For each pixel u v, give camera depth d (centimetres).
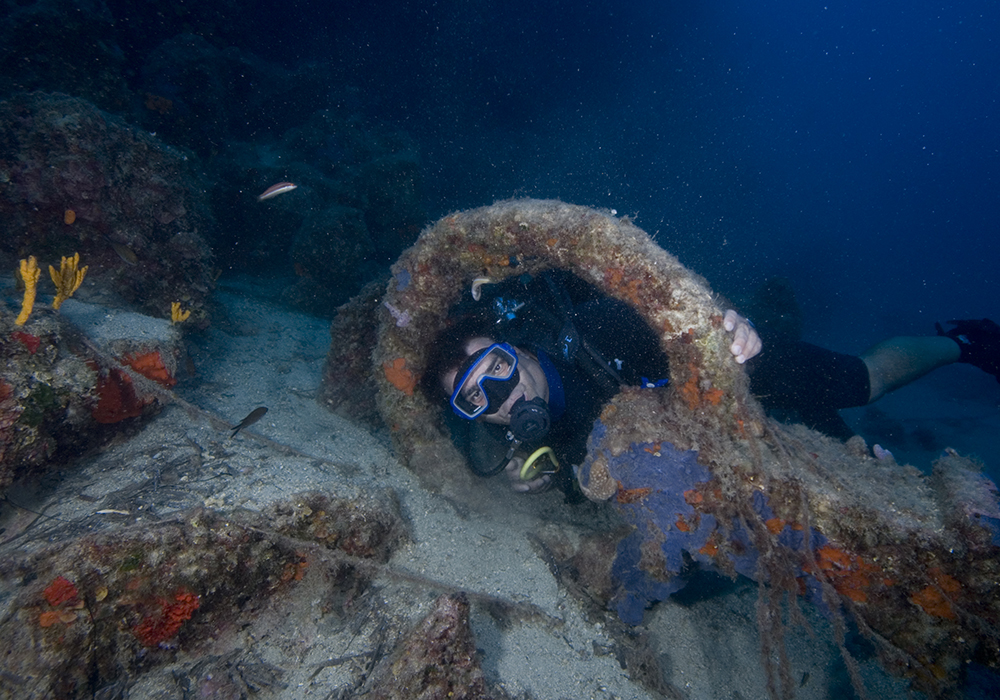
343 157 930
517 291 294
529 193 1645
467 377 272
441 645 157
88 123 341
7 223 331
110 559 160
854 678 169
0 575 158
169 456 221
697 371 176
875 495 162
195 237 402
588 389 291
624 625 224
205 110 730
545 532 265
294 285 647
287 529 188
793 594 177
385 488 247
